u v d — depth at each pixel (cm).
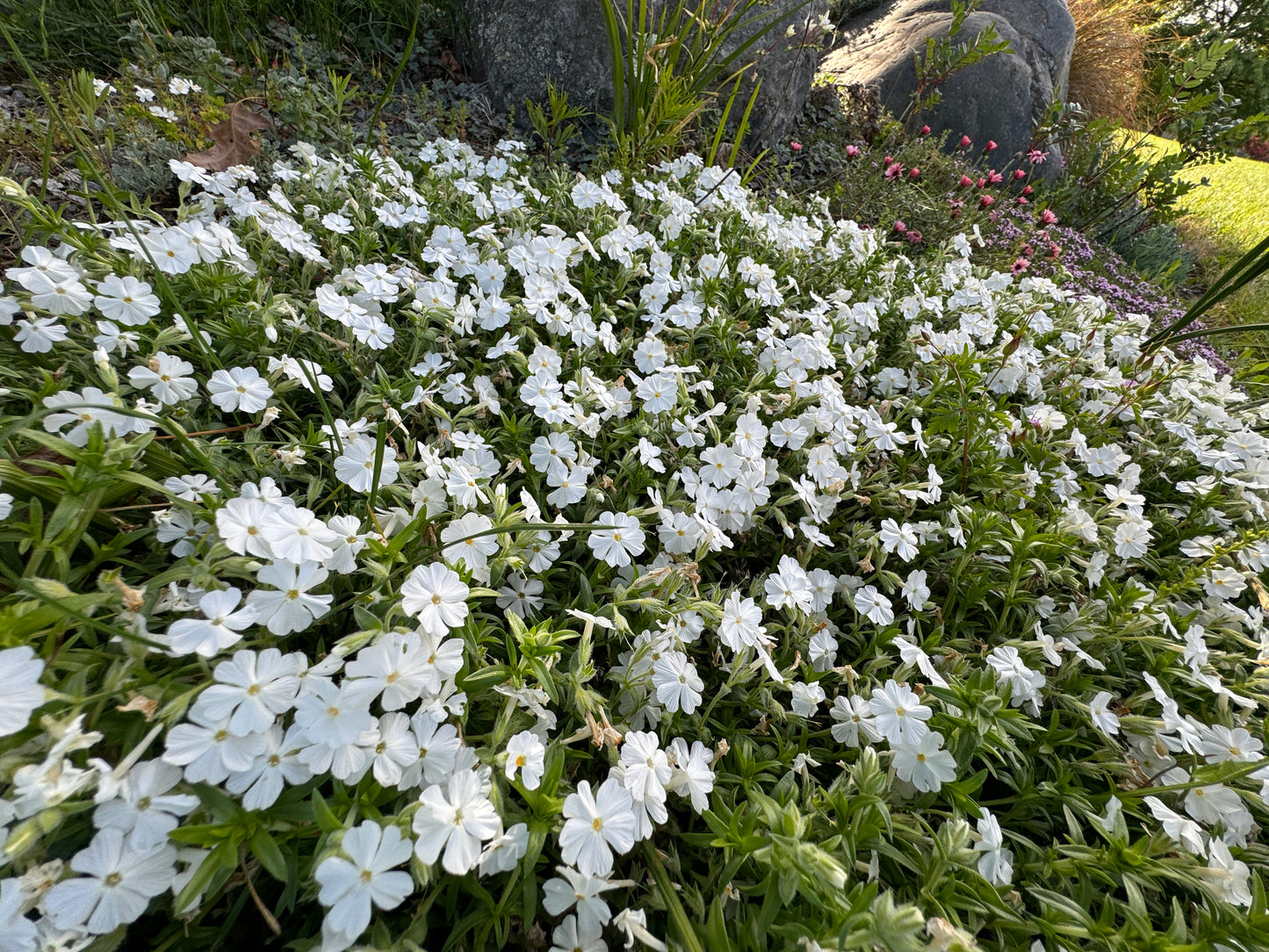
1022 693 27
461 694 20
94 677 18
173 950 17
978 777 22
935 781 23
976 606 33
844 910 17
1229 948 20
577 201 47
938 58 89
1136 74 157
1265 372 61
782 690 28
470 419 33
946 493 39
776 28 78
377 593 21
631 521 28
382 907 16
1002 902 20
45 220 29
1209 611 35
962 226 76
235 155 49
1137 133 158
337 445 26
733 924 20
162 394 25
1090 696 30
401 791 18
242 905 17
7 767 15
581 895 18
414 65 70
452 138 60
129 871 15
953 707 25
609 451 34
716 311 41
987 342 50
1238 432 46
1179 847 23
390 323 37
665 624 25
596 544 27
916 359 47
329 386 30
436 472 26
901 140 91
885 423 38
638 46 61
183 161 45
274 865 16
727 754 25
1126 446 48
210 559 20
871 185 76
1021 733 24
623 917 18
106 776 15
